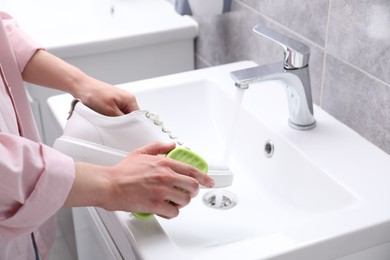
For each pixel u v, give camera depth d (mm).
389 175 884
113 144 879
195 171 762
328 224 785
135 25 1518
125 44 1429
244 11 1279
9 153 693
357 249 792
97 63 1444
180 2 1334
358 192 845
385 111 927
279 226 917
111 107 962
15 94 1014
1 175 670
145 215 785
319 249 760
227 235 900
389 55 889
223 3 1312
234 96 1127
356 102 990
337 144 970
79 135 879
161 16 1552
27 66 1021
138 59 1479
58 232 1813
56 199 716
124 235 805
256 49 1270
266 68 956
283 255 738
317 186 917
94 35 1429
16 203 706
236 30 1335
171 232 900
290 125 1022
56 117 1062
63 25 1607
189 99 1200
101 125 877
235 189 1035
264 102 1106
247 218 950
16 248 906
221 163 873
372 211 807
